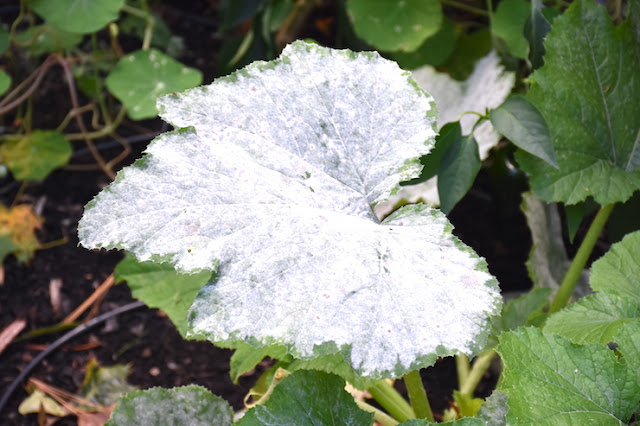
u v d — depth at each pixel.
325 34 1.29
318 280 0.65
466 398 0.94
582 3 0.94
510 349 0.66
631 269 0.86
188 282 0.96
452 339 0.63
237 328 0.63
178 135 0.71
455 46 1.19
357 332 0.63
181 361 1.10
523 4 1.11
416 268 0.67
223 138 0.72
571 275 0.97
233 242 0.67
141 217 0.67
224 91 0.75
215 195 0.69
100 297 1.15
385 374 0.61
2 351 1.11
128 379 1.09
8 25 1.33
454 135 0.93
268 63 0.77
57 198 1.22
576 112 0.95
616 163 0.96
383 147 0.76
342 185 0.74
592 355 0.67
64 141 1.21
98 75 1.29
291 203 0.71
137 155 1.26
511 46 1.10
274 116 0.75
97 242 0.65
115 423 0.89
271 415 0.70
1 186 1.23
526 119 0.92
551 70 0.94
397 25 1.15
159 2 1.37
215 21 1.37
